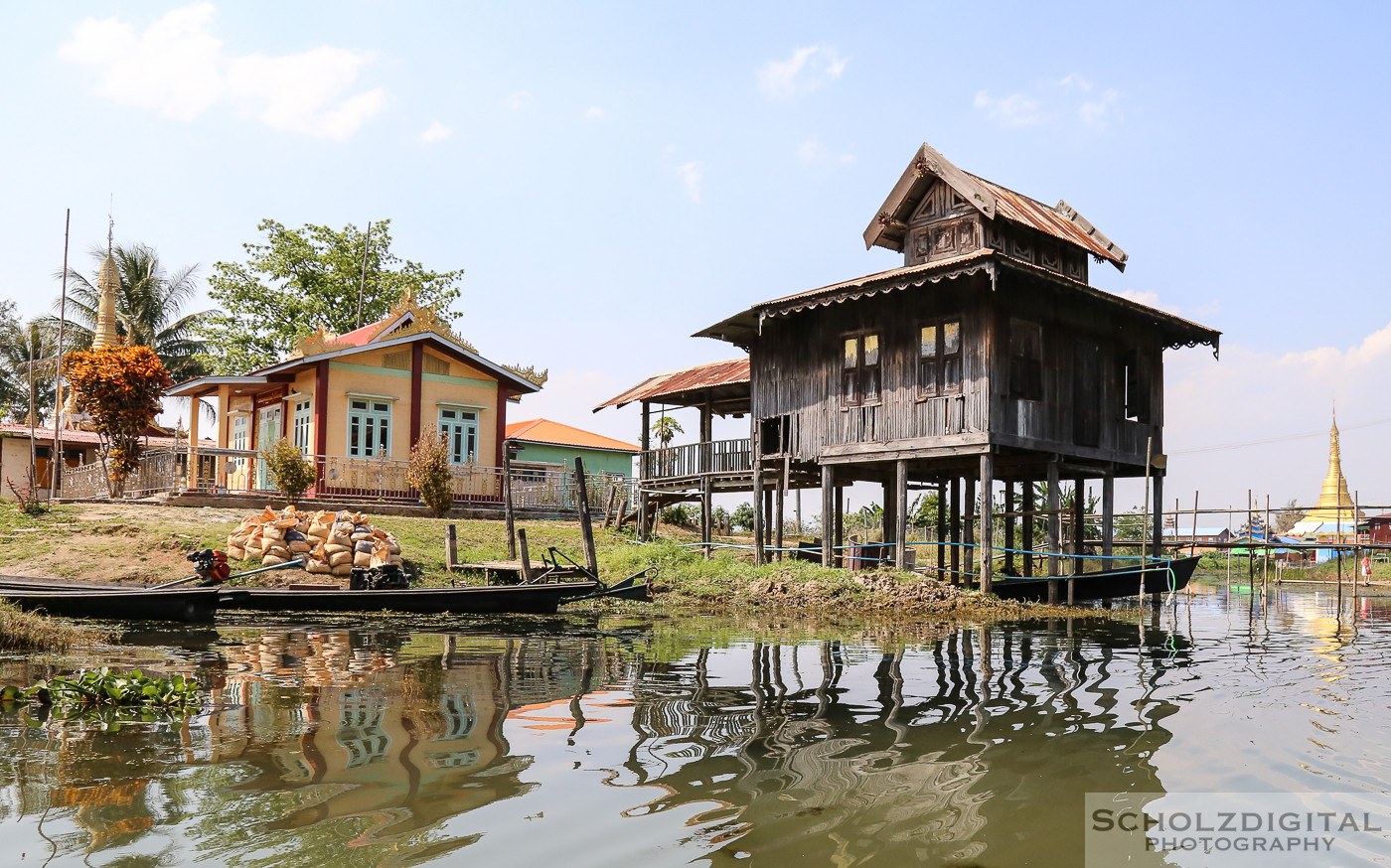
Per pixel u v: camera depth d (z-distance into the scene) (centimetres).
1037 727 770
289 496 2639
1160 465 2452
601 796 553
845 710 825
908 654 1213
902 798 567
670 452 2769
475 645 1255
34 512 2209
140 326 4522
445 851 457
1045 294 2148
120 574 1822
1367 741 745
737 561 2369
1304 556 4647
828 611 1834
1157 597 2338
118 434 2675
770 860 459
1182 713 846
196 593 1403
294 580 1881
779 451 2445
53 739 665
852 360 2280
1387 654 1328
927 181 2320
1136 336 2420
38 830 474
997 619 1772
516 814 515
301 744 662
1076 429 2209
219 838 466
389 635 1352
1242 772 648
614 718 774
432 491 2747
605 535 2761
